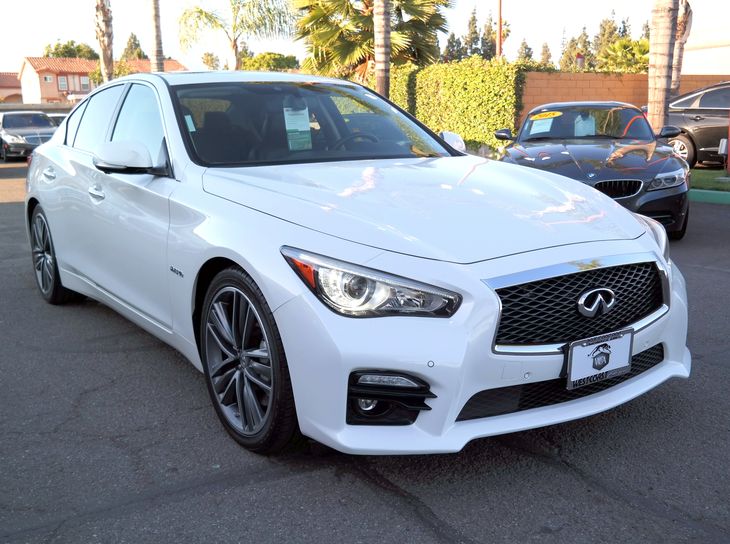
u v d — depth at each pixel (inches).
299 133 151.3
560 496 104.1
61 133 202.1
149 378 151.6
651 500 103.0
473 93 664.4
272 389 108.5
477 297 99.0
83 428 128.4
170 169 140.2
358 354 98.0
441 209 114.3
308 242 105.7
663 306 118.3
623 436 122.1
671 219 278.1
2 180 598.5
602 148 298.8
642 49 1219.2
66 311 199.8
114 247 155.5
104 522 99.0
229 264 119.9
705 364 154.5
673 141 542.3
